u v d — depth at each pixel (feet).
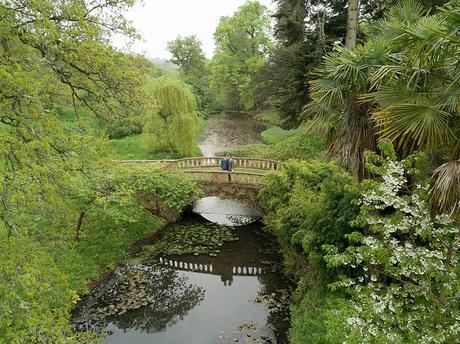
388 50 21.75
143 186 47.78
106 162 25.85
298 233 30.19
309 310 28.53
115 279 40.01
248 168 62.28
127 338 31.07
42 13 20.07
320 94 24.27
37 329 18.51
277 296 36.06
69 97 29.14
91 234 43.93
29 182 18.88
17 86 19.42
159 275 41.50
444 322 15.97
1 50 24.70
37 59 22.67
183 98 80.18
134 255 45.11
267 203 47.52
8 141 18.80
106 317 33.60
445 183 15.38
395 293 17.49
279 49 68.90
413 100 18.44
